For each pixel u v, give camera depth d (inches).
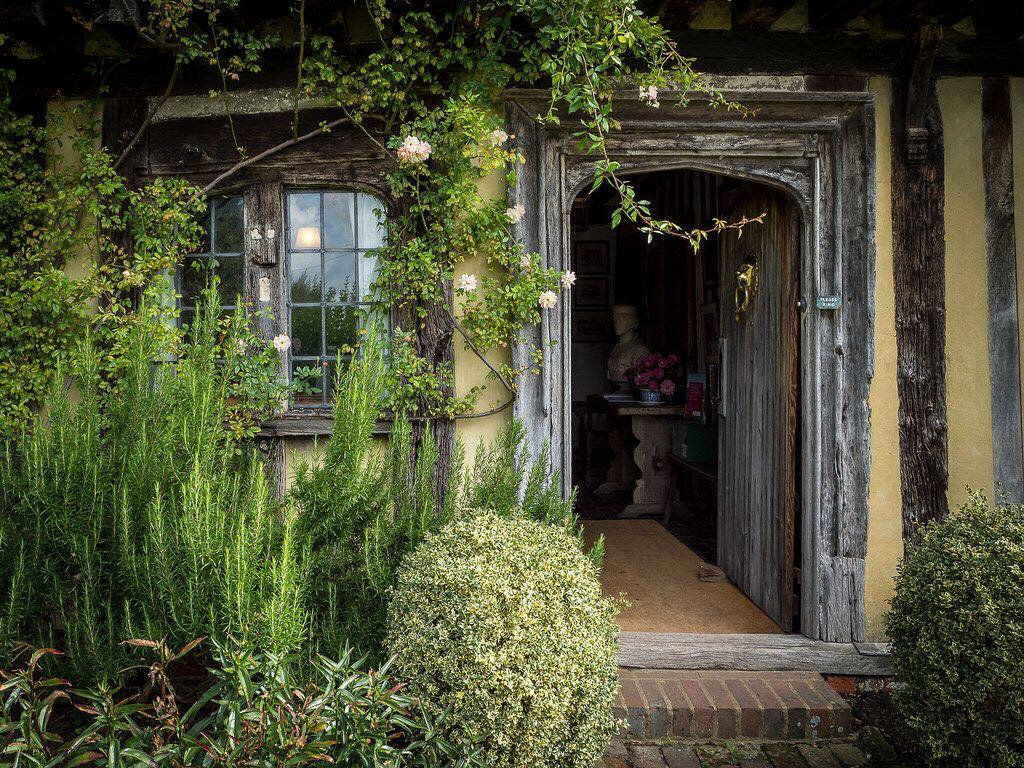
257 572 101.0
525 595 93.6
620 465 295.3
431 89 137.6
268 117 144.1
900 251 147.0
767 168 146.1
